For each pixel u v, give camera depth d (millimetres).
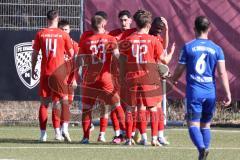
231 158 33062
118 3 48125
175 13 47719
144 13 37844
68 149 36094
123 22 39688
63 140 40438
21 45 48438
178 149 36438
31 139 41156
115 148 36688
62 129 40250
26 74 48312
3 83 48344
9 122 49812
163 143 38656
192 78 30547
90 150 35719
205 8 47500
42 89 39844
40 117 39812
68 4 48625
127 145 38281
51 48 39469
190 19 47594
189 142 40156
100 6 48250
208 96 30484
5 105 49844
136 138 39406
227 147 37625
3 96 48375
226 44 47281
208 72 30500
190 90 30547
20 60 48375
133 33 38750
